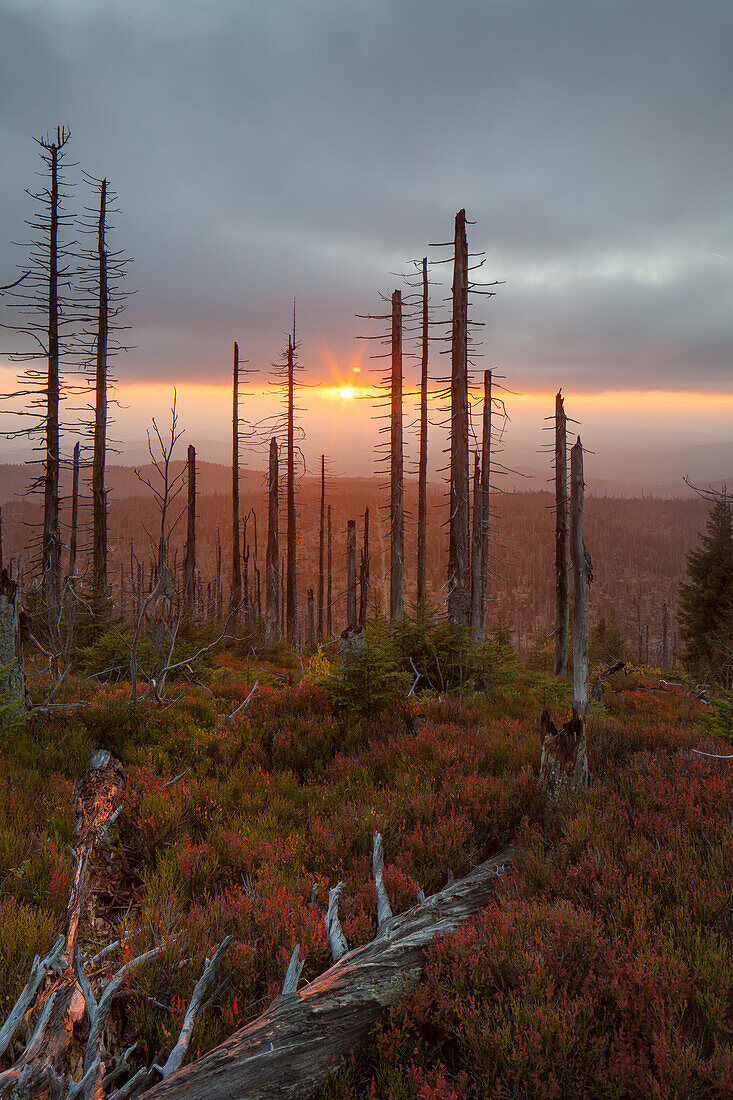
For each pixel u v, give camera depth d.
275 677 15.55
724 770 6.44
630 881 4.24
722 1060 2.87
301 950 3.78
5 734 7.52
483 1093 2.96
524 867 4.74
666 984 3.28
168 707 9.09
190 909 4.66
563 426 23.42
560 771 5.87
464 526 15.23
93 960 3.69
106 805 5.62
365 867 5.08
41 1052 2.91
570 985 3.50
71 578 14.11
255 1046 2.99
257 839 5.63
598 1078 2.86
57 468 21.42
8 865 4.74
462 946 3.73
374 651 9.52
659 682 21.12
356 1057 3.22
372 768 7.34
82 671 13.40
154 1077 3.04
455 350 15.46
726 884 4.25
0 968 3.48
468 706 10.13
